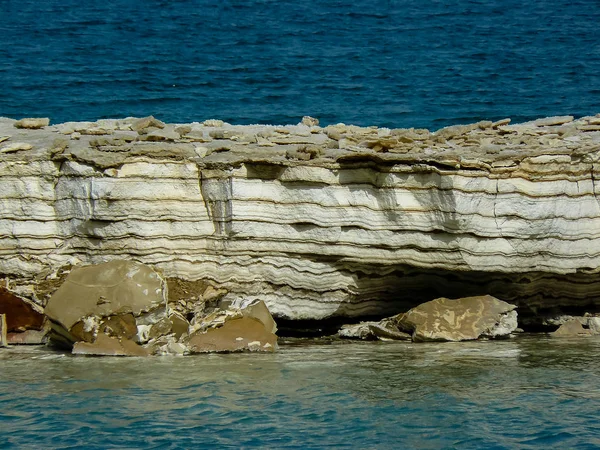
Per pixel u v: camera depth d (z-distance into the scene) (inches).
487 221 1632.6
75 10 4175.7
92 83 3139.8
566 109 3024.1
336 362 1499.8
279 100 3058.6
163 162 1612.9
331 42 3779.5
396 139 1695.4
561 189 1659.7
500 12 4333.2
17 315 1615.4
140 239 1615.4
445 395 1347.2
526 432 1227.9
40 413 1270.9
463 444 1190.9
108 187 1592.0
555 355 1551.4
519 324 1770.4
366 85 3245.6
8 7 4185.5
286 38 3816.4
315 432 1221.7
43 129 1809.8
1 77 3152.1
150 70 3304.6
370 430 1228.5
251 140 1737.2
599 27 4069.9
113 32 3814.0
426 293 1727.4
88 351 1526.8
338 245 1647.4
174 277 1628.9
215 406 1298.0
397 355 1545.3
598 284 1765.5
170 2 4402.1
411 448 1181.7
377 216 1641.2
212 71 3326.8
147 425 1236.5
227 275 1643.7
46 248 1631.4
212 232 1636.3
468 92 3201.3
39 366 1462.8
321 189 1626.5
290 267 1656.0
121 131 1788.9
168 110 2923.2
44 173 1621.6
